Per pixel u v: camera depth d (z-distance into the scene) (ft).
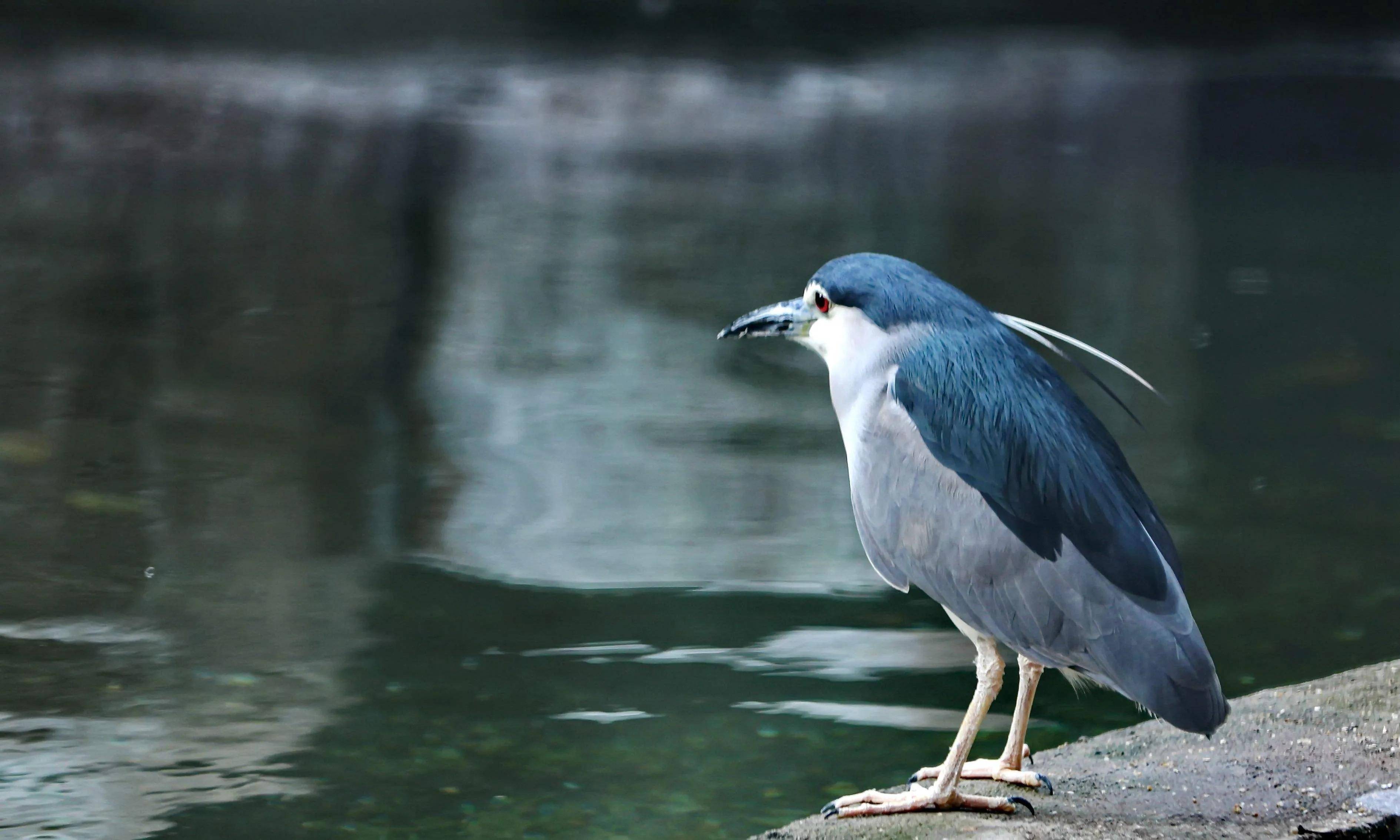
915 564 19.94
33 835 21.22
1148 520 19.52
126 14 111.96
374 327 53.36
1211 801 20.11
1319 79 120.67
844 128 99.25
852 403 20.67
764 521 35.47
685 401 45.85
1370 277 64.08
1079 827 19.21
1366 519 35.86
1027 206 78.95
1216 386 47.85
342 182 79.97
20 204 71.46
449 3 128.98
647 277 61.87
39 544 32.76
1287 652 28.27
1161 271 64.54
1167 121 105.40
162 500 35.86
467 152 88.38
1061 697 26.66
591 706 25.79
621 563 32.53
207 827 21.66
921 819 19.53
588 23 125.08
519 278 61.31
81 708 25.38
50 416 42.06
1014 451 19.16
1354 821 19.34
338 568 32.04
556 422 43.11
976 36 130.72
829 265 21.24
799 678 27.07
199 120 89.15
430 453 40.16
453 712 25.52
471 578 31.68
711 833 21.47
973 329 20.22
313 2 124.06
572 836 21.39
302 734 24.64
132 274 59.67
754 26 128.16
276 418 42.68
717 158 89.81
